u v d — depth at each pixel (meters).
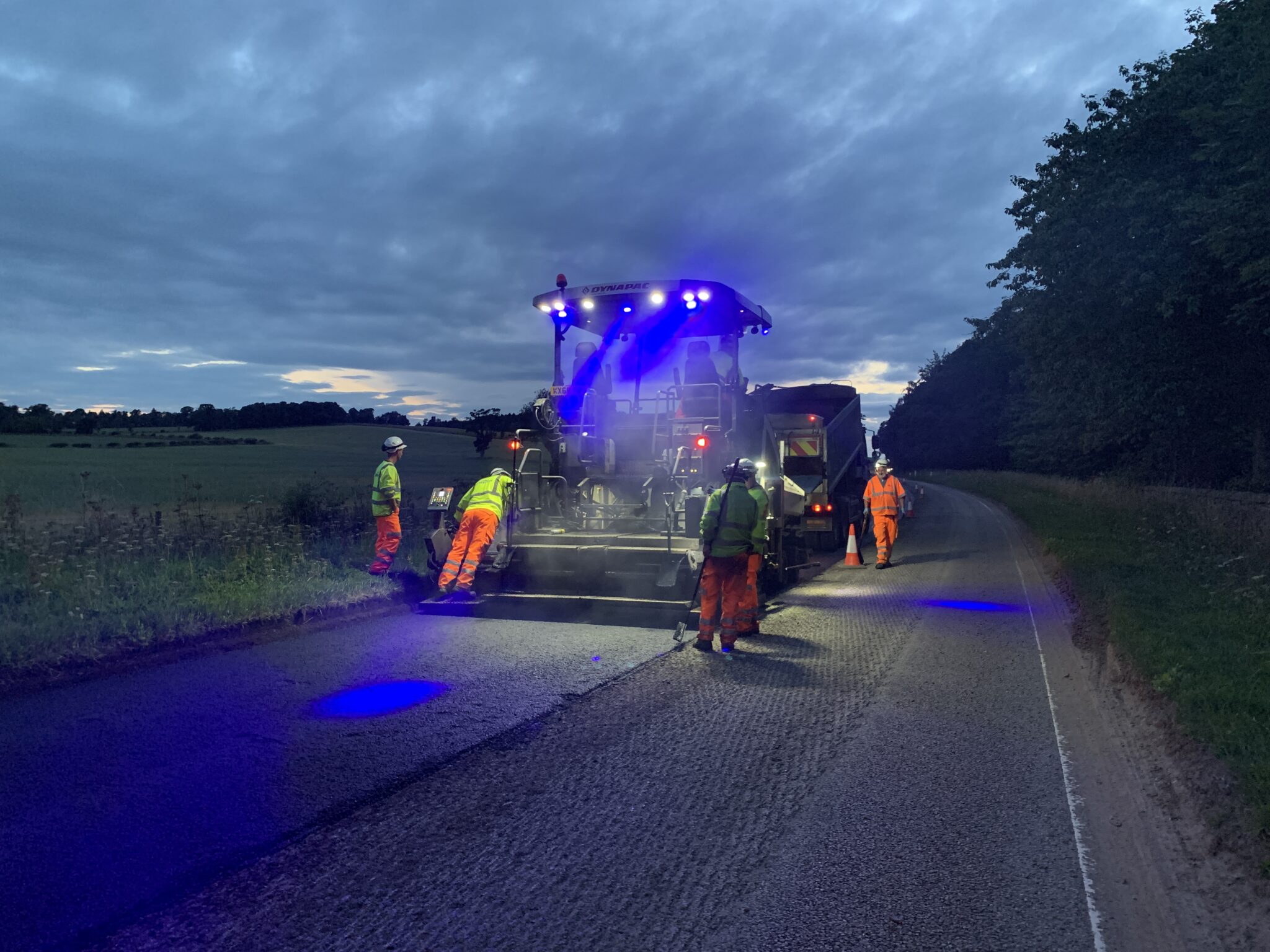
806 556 12.45
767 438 12.65
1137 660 6.54
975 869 3.56
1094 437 29.94
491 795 4.29
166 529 12.25
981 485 53.16
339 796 4.24
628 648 7.72
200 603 8.25
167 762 4.66
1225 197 15.38
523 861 3.59
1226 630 7.60
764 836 3.86
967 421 80.38
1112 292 20.78
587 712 5.73
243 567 9.75
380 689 6.22
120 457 56.62
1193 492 23.34
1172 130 19.30
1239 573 10.93
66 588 8.50
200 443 78.62
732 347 10.72
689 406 10.38
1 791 4.23
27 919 3.08
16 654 6.46
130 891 3.29
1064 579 12.17
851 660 7.36
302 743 5.02
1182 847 3.76
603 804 4.20
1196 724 4.95
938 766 4.77
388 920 3.11
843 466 18.44
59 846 3.65
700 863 3.59
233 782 4.40
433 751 4.92
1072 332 23.56
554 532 10.22
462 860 3.59
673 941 2.99
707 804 4.21
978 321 49.25
